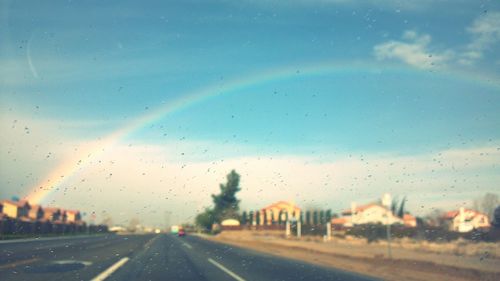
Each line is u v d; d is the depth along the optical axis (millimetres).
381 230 35781
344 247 29703
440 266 14961
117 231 94750
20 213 56781
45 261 14680
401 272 13672
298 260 17781
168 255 18984
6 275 10711
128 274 11367
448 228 31250
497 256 19438
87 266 13203
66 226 58312
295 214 52812
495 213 28125
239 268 13562
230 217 69062
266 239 46281
